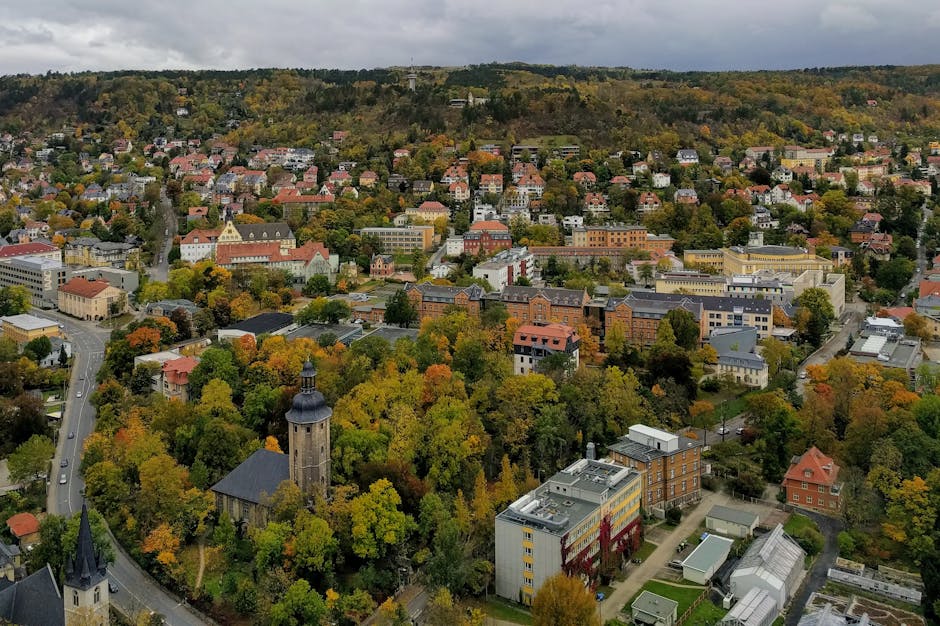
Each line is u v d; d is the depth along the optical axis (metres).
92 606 183.38
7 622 183.75
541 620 186.12
